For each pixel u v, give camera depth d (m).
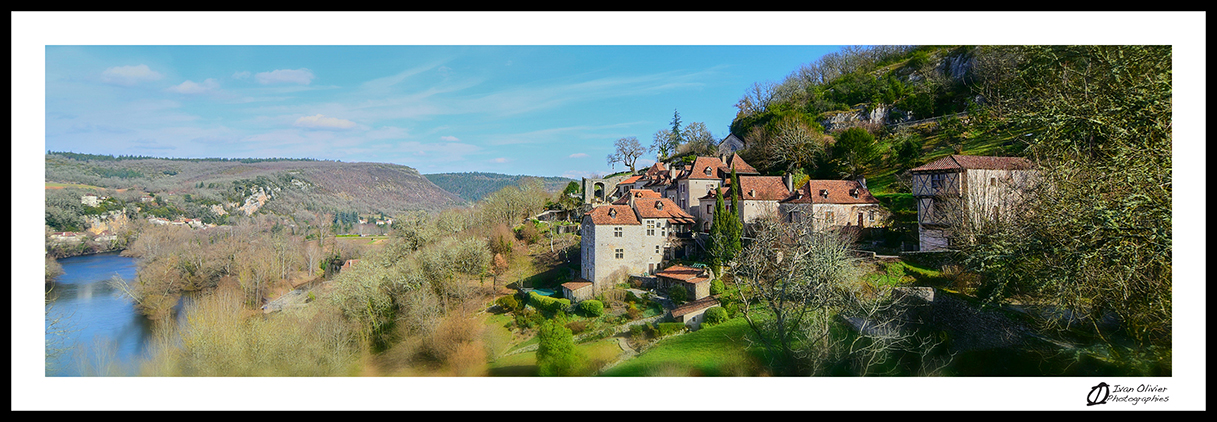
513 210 101.75
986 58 93.06
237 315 51.47
